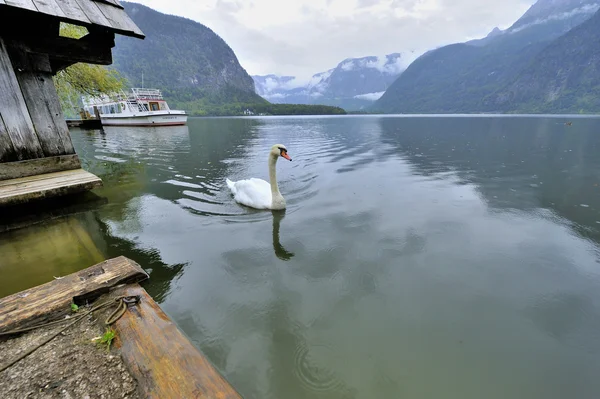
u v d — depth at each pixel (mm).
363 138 22391
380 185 8586
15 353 1995
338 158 13352
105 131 30594
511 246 4824
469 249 4723
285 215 6281
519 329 3080
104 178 9477
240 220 6004
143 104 40094
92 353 1979
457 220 5883
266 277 3928
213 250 4680
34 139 5594
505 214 6191
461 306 3410
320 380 2475
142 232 5352
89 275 2719
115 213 6277
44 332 2178
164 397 1644
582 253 4613
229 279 3881
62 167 5965
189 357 1914
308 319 3164
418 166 11289
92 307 2434
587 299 3543
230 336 2916
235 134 27125
